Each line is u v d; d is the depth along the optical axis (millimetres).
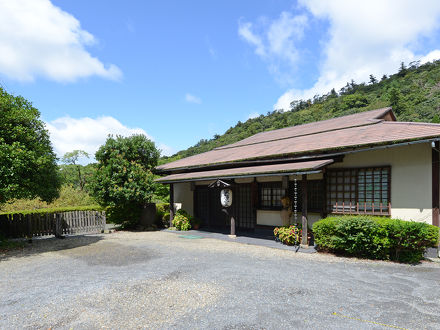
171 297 4305
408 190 7406
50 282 5223
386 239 6363
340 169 8664
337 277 5293
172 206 12867
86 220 11906
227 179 10219
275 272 5625
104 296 4387
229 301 4133
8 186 7625
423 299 4219
